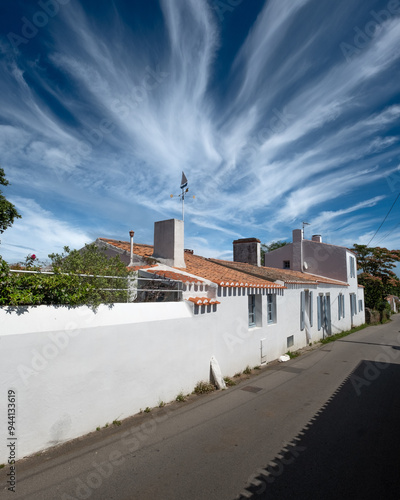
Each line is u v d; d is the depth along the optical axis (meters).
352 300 22.05
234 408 6.00
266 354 9.85
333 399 6.64
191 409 5.87
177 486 3.51
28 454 3.97
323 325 15.98
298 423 5.33
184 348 6.52
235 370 8.26
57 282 4.35
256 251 16.77
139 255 9.52
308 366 9.77
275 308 10.79
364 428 5.16
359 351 12.47
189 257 12.58
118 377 5.14
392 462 4.07
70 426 4.44
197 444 4.52
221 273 10.06
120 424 5.04
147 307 5.79
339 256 20.67
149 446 4.43
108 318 5.04
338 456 4.22
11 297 3.86
